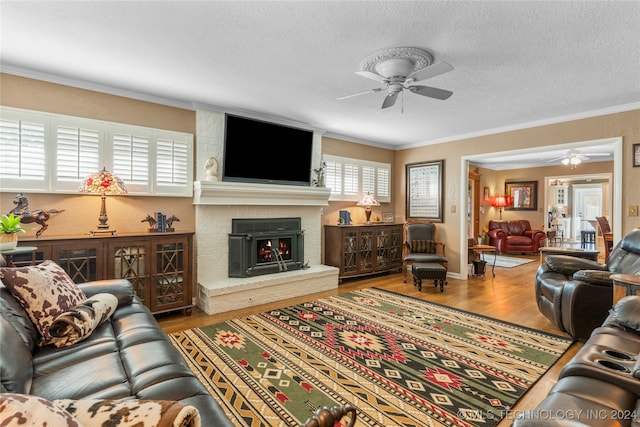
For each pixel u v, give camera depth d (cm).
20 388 117
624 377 127
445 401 199
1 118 286
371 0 193
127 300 242
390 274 589
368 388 213
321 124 482
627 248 313
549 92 341
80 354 161
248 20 214
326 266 495
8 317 154
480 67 280
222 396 203
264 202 433
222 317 349
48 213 290
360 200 588
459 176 546
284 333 304
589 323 274
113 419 81
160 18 213
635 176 374
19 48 255
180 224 386
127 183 348
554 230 906
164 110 373
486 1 192
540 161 841
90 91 328
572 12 201
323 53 259
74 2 196
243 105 395
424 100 368
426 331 311
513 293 452
